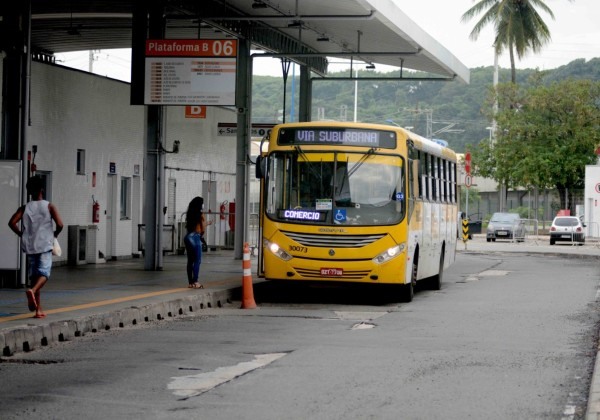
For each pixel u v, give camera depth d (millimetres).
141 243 35719
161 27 27359
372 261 21484
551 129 75500
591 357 13711
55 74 29438
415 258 23172
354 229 21500
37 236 15812
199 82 26656
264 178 22062
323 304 22031
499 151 76125
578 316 19297
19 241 21438
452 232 29562
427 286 26938
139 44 27141
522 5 79062
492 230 63875
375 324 17828
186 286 23062
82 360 13070
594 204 72250
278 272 21750
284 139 22062
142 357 13336
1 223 21438
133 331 16500
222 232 43375
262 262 22047
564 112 75625
